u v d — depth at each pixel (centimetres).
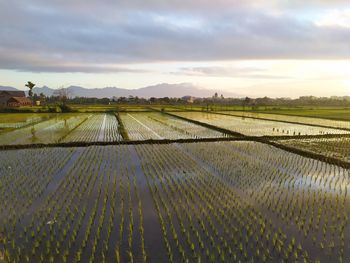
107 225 1295
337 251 1090
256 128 4584
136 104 15575
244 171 2116
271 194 1647
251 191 1697
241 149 2931
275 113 8019
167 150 2886
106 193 1673
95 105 13438
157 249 1115
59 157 2592
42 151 2861
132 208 1466
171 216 1368
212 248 1117
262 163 2352
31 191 1722
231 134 3978
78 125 5078
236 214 1388
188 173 2066
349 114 7519
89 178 1958
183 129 4572
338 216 1357
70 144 3138
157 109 10375
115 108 10775
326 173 2066
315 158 2508
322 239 1170
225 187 1766
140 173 2073
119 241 1170
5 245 1149
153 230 1248
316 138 3575
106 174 2050
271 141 3309
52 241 1171
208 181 1881
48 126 4916
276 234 1205
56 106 8925
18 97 11694
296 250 1097
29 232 1243
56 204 1527
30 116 7075
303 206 1477
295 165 2286
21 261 1048
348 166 2202
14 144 3150
